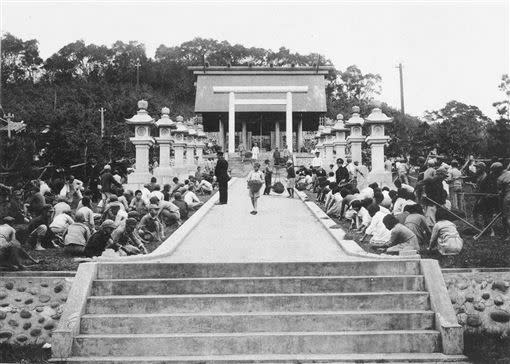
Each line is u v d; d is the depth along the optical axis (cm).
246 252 1262
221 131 5512
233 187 2947
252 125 5931
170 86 10756
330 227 1559
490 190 1491
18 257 1091
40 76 10650
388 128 3584
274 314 927
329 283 1005
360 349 887
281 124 5797
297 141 5634
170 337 888
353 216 1597
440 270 1016
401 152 3362
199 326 922
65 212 1517
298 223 1725
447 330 880
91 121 4591
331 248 1305
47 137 2789
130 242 1282
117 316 927
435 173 1509
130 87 9038
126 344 886
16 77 9875
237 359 846
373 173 2231
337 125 3158
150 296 973
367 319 925
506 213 1388
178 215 1684
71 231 1291
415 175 2853
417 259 1056
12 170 2044
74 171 2752
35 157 2602
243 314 929
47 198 1731
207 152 4906
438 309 930
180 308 960
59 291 1039
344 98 10088
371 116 2245
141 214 1688
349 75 10588
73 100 8006
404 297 967
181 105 9712
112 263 1042
